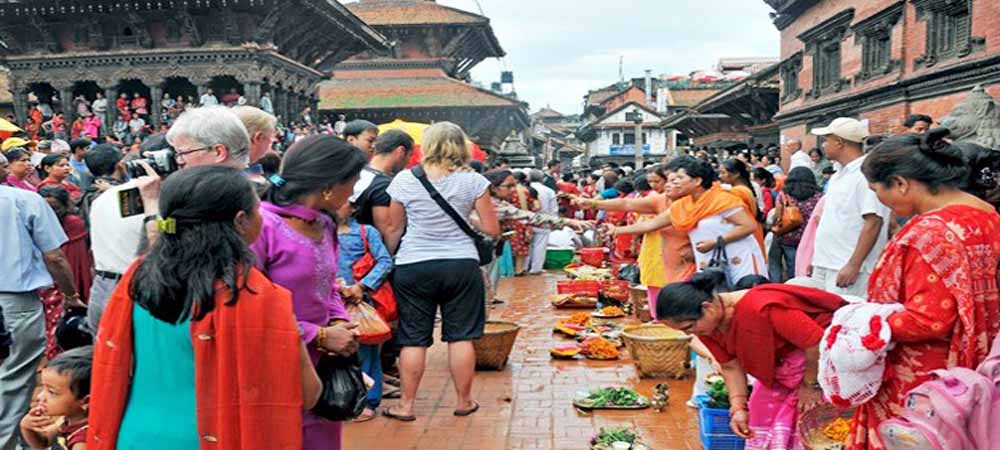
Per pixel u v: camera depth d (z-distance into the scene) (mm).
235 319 2461
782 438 3865
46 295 6711
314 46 25672
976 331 2877
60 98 21500
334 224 3385
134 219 4031
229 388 2463
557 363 7508
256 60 20469
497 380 6898
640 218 8461
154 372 2584
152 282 2473
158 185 3678
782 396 3912
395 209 5523
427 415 5902
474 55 44594
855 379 3047
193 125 3385
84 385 3363
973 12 14336
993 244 2916
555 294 11586
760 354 3705
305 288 3137
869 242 5125
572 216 17031
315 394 2721
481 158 14742
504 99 34906
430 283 5559
